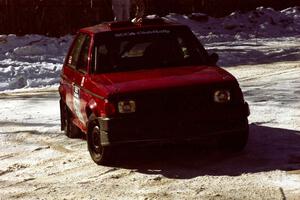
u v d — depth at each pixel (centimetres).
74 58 886
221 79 717
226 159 731
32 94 1390
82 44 853
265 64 1716
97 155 738
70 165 753
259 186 619
